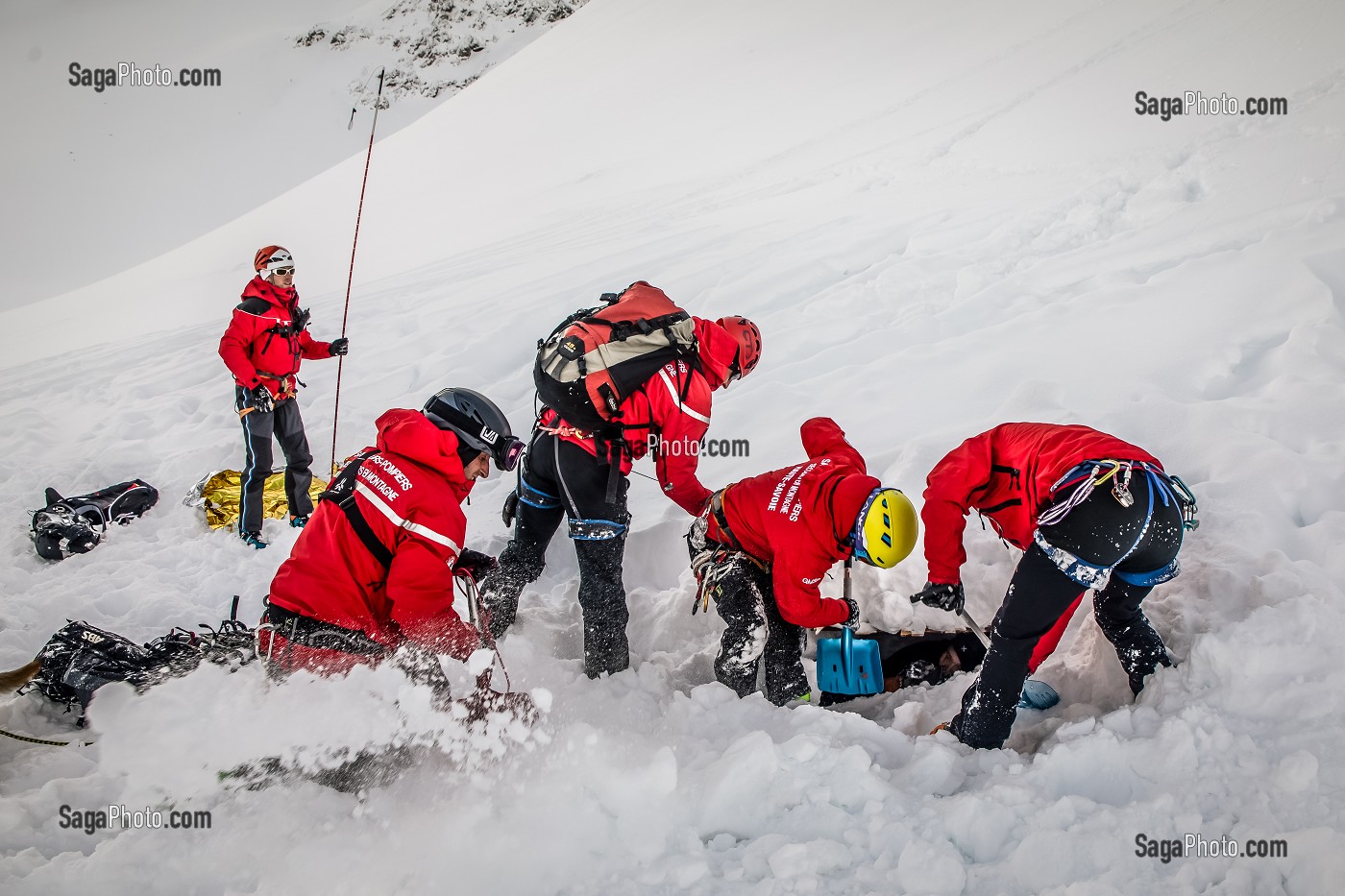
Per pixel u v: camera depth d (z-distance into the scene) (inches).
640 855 103.9
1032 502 114.3
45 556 209.2
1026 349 207.2
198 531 223.8
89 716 112.5
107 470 259.0
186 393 331.6
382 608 121.0
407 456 117.6
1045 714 127.6
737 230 389.4
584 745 120.0
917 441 175.9
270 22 7332.7
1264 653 108.8
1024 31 603.5
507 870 103.2
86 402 351.3
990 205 318.0
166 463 258.2
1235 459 151.6
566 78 1215.6
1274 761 100.5
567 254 436.8
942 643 141.6
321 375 319.3
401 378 299.1
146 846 107.3
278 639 115.6
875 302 265.6
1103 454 107.9
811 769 108.2
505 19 6003.9
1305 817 93.0
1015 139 388.8
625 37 1266.0
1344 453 149.4
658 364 129.0
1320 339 177.3
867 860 98.6
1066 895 89.4
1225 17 433.7
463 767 119.7
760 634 131.3
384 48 5816.9
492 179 879.7
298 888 102.2
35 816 114.6
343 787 118.9
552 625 158.6
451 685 137.0
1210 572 128.3
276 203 1211.2
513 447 123.3
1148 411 169.2
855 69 718.5
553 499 146.6
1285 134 277.7
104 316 704.4
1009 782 104.1
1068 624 140.6
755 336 135.0
